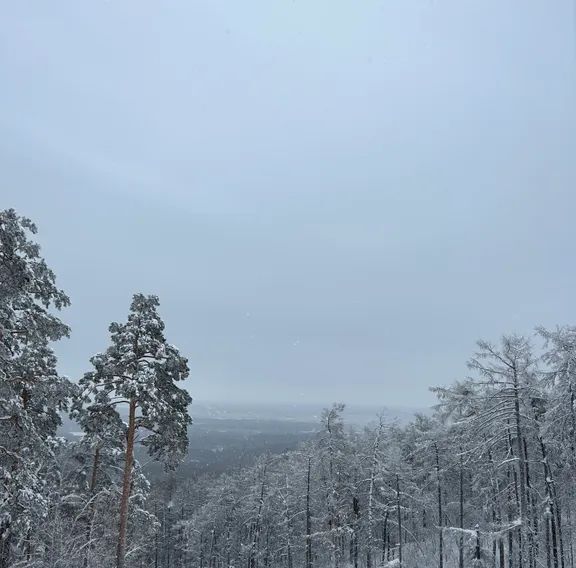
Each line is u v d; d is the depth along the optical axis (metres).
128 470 18.73
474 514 31.86
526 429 22.14
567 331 20.28
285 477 46.19
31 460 15.12
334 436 37.09
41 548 18.19
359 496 36.06
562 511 24.36
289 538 43.56
